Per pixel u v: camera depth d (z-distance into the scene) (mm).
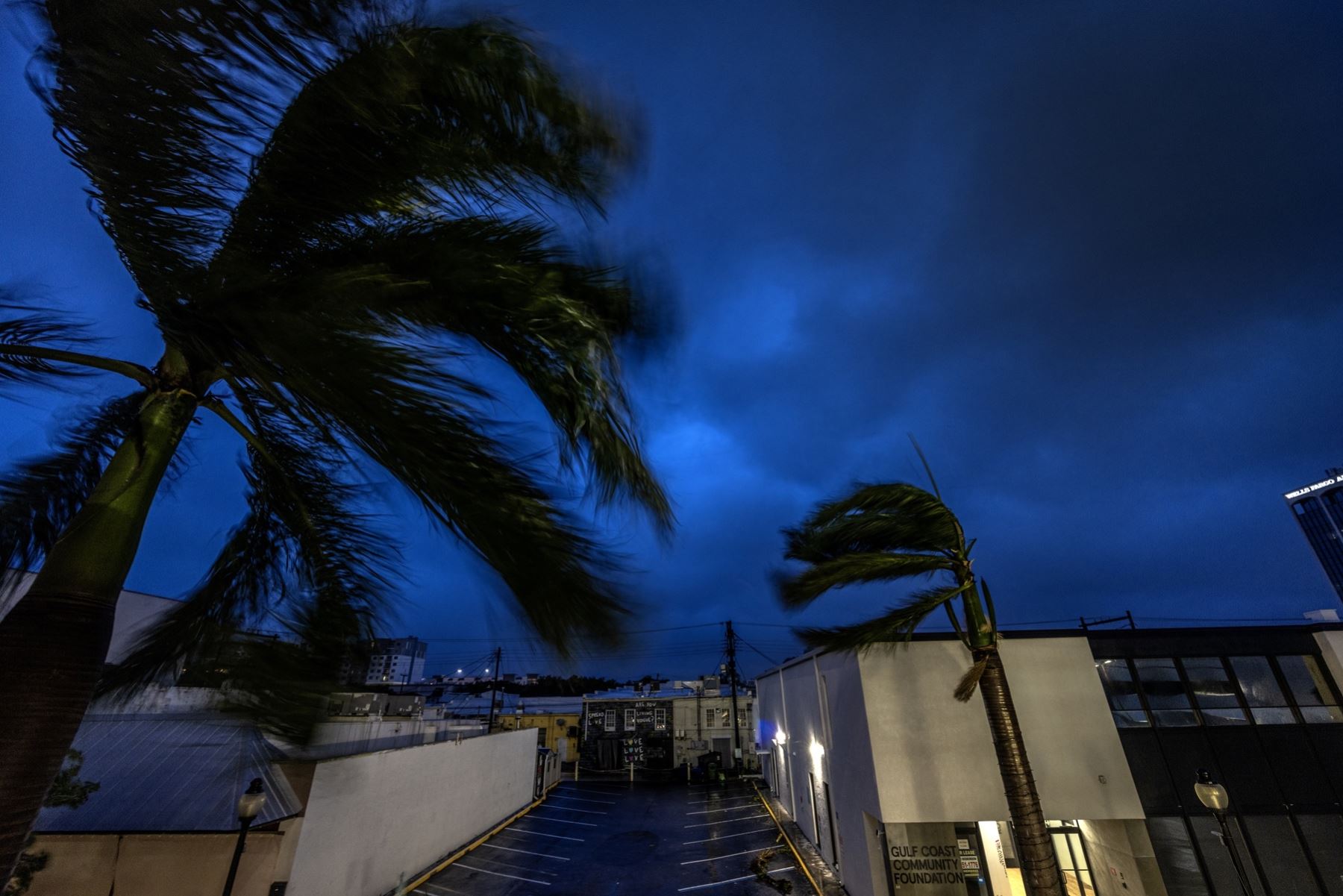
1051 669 12039
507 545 1219
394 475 1343
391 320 1390
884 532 9883
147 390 1829
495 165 1620
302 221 1487
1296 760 11148
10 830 1288
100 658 1562
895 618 9430
